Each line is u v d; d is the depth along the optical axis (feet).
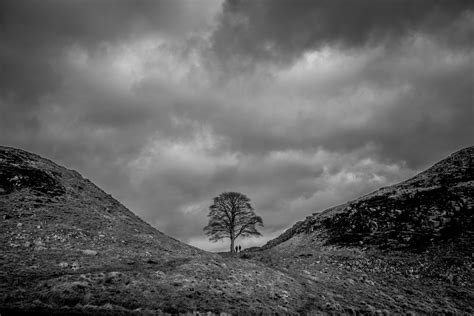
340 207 300.40
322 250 230.07
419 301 145.48
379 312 130.41
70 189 224.33
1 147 239.09
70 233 166.30
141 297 112.88
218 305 116.88
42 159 254.06
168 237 222.07
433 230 208.85
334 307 133.08
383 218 242.17
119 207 247.29
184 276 135.54
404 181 297.94
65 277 115.75
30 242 148.87
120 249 164.25
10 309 91.15
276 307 125.70
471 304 140.97
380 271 182.60
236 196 257.96
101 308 100.99
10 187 192.95
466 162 273.33
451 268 170.09
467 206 215.72
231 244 249.55
